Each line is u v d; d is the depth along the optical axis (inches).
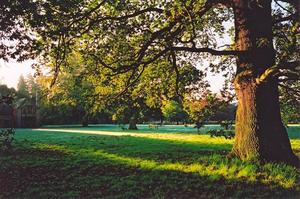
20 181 549.6
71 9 679.1
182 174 573.0
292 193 442.9
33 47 655.8
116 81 838.5
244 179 520.4
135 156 821.2
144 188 489.4
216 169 597.6
